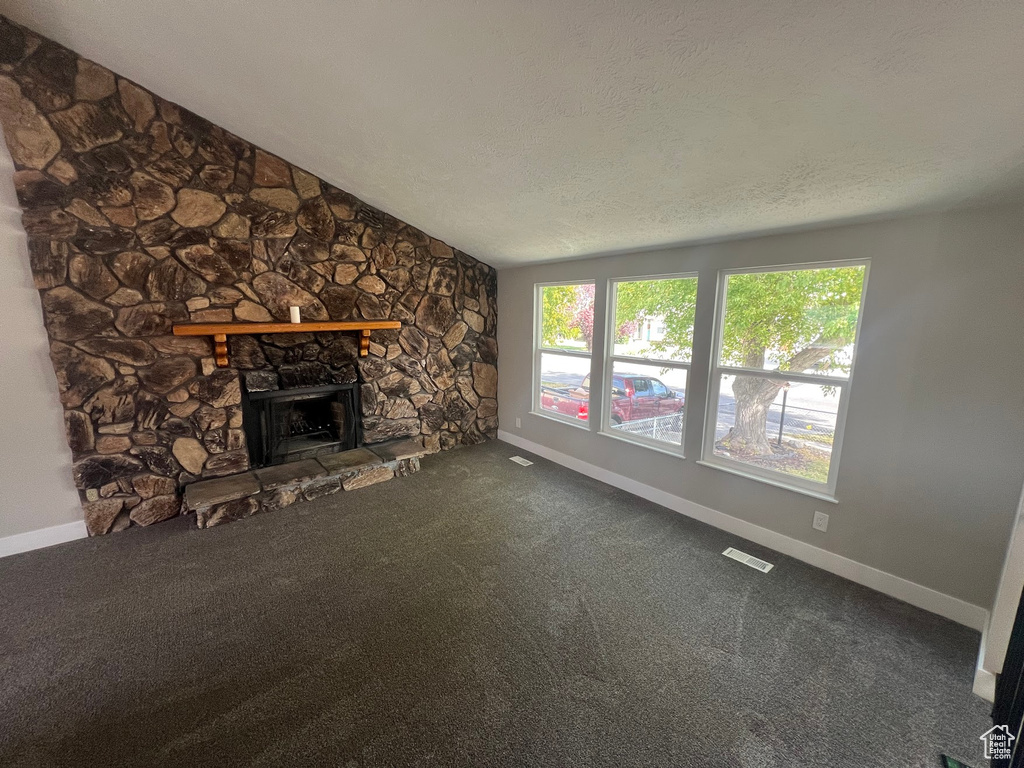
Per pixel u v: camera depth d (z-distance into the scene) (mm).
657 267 3273
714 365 3049
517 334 4711
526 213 3057
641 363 3523
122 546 2771
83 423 2766
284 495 3311
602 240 3227
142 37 2211
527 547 2803
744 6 1218
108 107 2652
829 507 2537
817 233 2449
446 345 4562
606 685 1771
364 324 3693
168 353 2996
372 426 4121
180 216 2957
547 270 4242
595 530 3027
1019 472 1941
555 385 4535
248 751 1492
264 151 3236
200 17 1955
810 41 1264
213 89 2553
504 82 1812
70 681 1770
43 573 2486
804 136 1667
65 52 2496
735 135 1751
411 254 4137
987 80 1229
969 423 2051
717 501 3082
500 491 3664
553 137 2092
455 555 2705
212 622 2111
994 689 1699
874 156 1690
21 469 2668
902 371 2221
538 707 1668
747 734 1566
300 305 3531
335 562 2619
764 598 2316
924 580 2242
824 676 1820
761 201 2201
